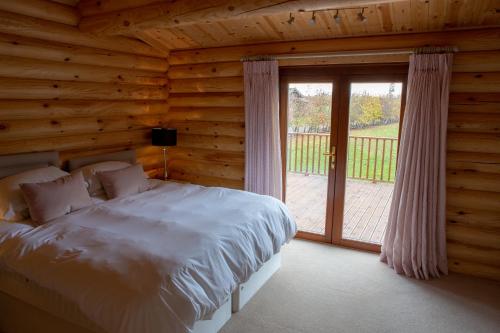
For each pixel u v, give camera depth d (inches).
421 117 135.4
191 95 198.8
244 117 182.7
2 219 117.7
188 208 129.2
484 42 129.8
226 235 107.0
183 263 88.3
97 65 163.8
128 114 184.4
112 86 172.7
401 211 143.3
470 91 135.0
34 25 134.3
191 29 168.7
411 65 136.9
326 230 174.1
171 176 214.8
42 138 147.8
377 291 131.1
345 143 164.7
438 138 135.7
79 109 158.9
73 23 148.9
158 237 101.9
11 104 133.6
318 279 139.3
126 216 119.3
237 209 128.7
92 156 165.0
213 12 120.2
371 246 165.0
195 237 101.8
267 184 174.6
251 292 125.3
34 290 92.9
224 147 192.2
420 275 140.6
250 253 111.0
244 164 186.1
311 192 187.0
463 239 142.3
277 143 170.6
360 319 114.5
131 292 79.3
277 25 153.2
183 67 197.0
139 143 194.4
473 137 135.9
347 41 151.9
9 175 131.8
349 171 171.3
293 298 125.7
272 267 141.1
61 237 102.5
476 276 142.0
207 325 101.0
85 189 137.3
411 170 139.2
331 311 118.5
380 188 173.2
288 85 173.8
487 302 124.4
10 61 130.0
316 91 168.4
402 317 115.9
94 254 91.7
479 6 118.1
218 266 96.5
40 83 141.6
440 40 135.6
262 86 168.6
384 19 135.2
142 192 153.6
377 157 165.3
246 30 161.9
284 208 145.0
